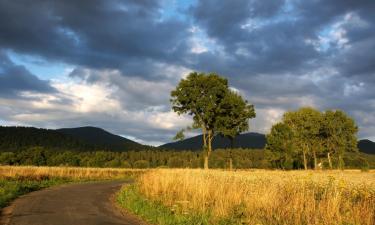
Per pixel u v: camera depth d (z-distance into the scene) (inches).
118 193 980.6
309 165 3688.5
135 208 647.8
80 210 636.7
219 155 4643.2
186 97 2591.0
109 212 624.4
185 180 797.9
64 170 1980.8
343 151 3398.1
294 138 3191.4
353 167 4434.1
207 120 2645.2
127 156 6387.8
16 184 1101.7
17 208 631.8
